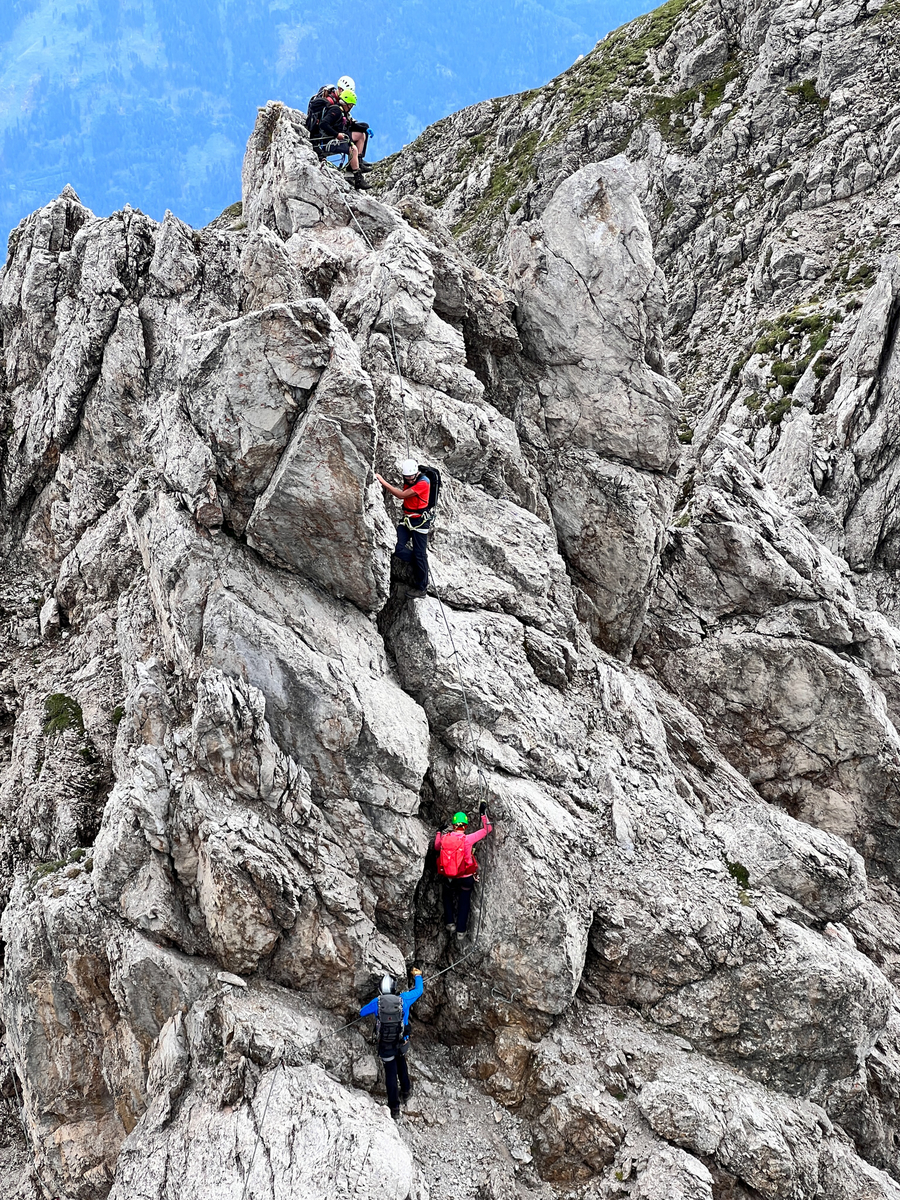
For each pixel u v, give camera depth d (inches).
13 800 714.2
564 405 849.5
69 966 562.6
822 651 874.1
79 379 885.2
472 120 4320.9
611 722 732.0
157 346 893.2
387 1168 465.1
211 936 547.2
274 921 543.5
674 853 660.7
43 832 694.5
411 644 639.8
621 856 647.8
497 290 849.5
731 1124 562.9
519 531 749.3
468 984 604.4
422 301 767.1
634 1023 612.1
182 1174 471.5
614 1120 559.5
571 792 660.7
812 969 611.8
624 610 850.8
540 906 586.6
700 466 1016.2
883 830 874.8
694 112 3120.1
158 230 925.8
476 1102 582.9
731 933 619.2
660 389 837.2
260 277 754.8
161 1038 535.2
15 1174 617.3
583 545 840.3
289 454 573.9
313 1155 466.0
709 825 700.7
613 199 850.8
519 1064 585.0
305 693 569.0
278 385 576.4
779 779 885.8
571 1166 556.1
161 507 614.5
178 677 617.0
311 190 871.7
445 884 619.5
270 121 1013.8
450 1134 562.3
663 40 3599.9
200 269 922.7
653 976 614.2
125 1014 553.9
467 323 831.1
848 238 2343.8
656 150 3043.8
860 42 2736.2
